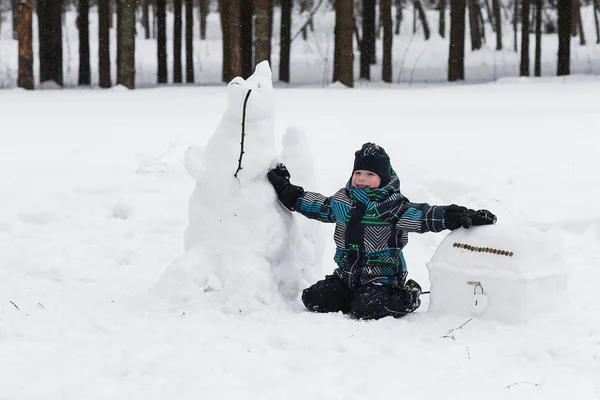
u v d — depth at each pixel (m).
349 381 4.18
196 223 5.62
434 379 4.21
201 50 52.69
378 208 5.43
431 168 10.52
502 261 5.05
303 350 4.69
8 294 5.84
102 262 6.96
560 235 7.94
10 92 25.73
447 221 5.23
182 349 4.64
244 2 32.56
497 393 4.03
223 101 21.38
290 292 5.69
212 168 5.57
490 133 14.17
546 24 61.22
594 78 31.59
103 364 4.41
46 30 31.77
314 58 48.47
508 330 4.93
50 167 10.68
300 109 18.77
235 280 5.34
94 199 8.87
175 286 5.44
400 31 62.75
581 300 5.90
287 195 5.59
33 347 4.72
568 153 11.78
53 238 7.62
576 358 4.50
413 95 23.52
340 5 29.02
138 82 36.31
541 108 18.72
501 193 9.24
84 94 24.47
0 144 12.71
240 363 4.42
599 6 54.66
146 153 11.89
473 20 50.09
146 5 57.59
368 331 4.99
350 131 14.50
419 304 5.61
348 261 5.55
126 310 5.42
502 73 40.91
